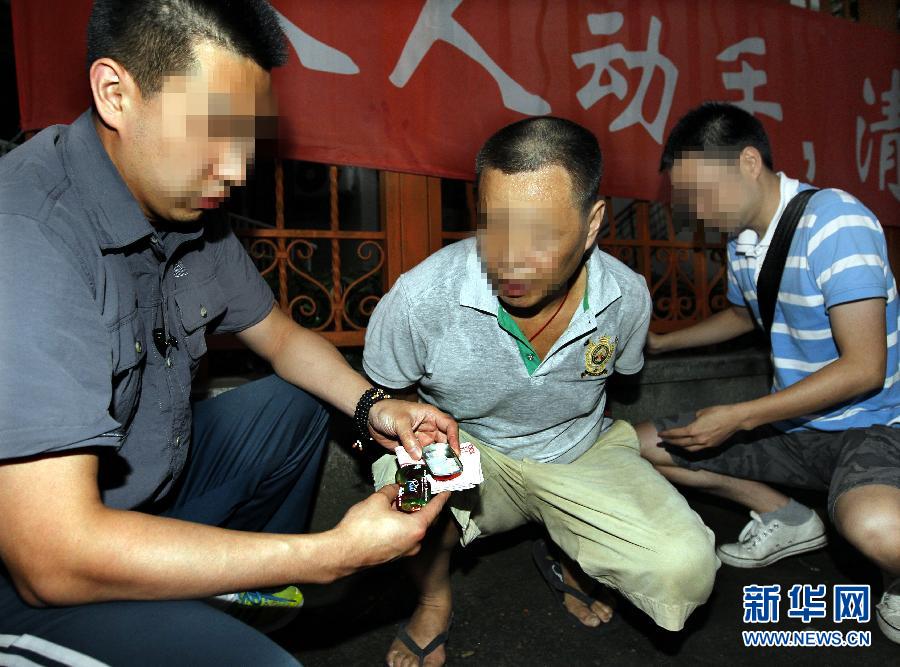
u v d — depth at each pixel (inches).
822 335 81.1
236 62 43.1
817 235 78.3
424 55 105.4
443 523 68.2
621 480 68.4
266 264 118.1
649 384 122.6
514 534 104.6
